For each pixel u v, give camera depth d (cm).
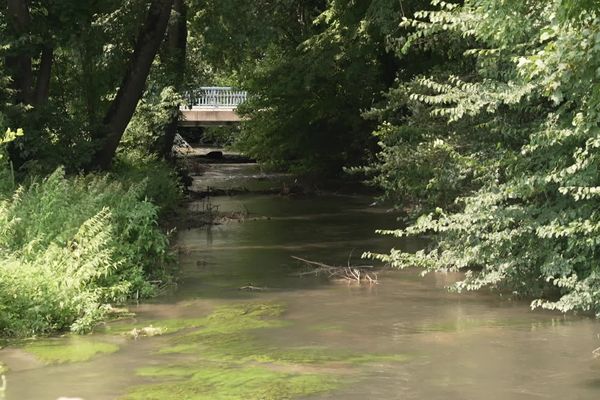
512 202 1302
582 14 870
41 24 1952
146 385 853
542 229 1088
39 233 1296
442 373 896
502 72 1251
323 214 2598
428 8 1967
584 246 1135
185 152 5166
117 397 812
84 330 1109
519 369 909
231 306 1271
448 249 1319
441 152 1404
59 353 988
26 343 1045
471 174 1399
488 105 1252
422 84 1409
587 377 877
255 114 3894
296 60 3020
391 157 1552
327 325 1137
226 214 2533
